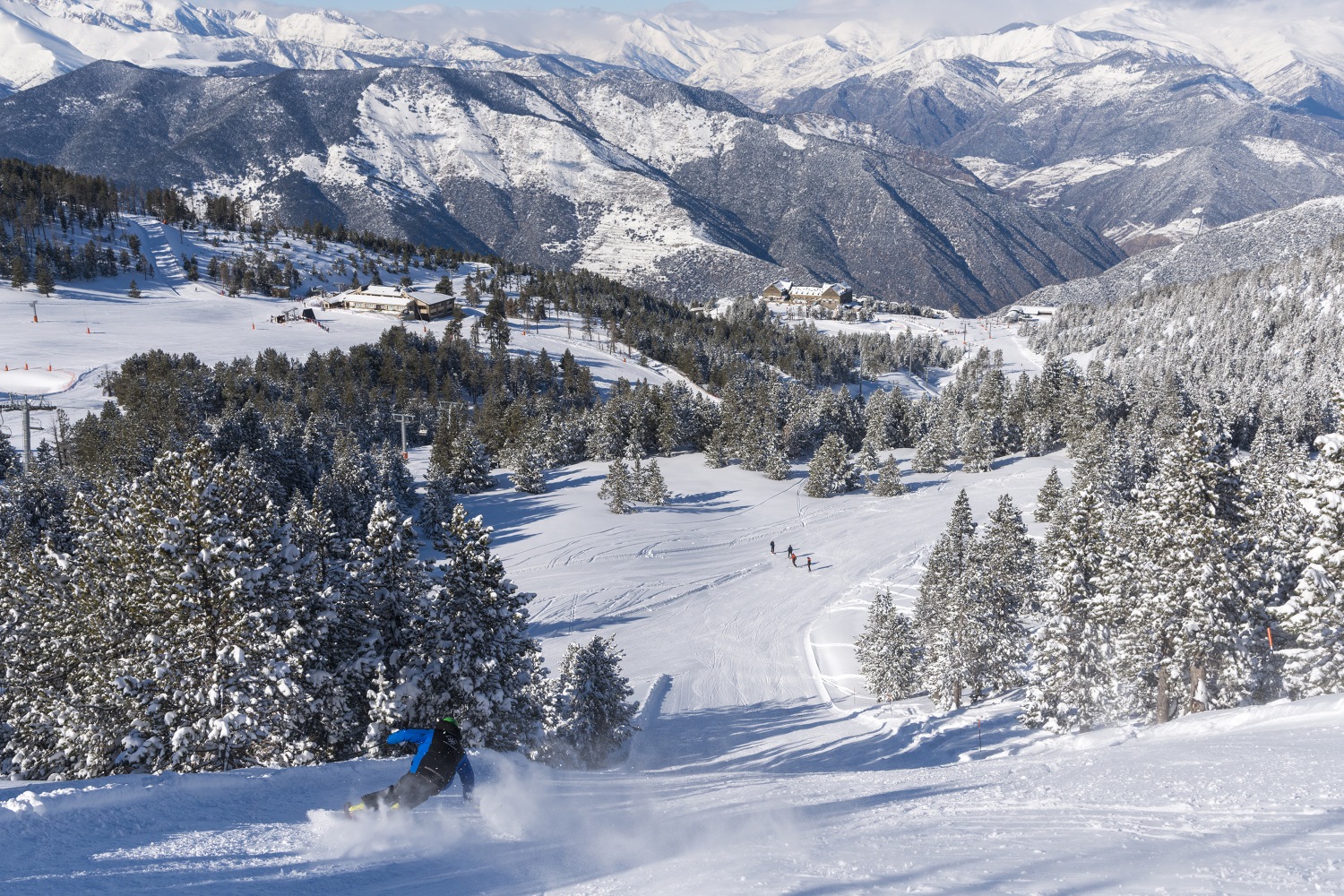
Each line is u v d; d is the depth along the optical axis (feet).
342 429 400.47
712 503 359.66
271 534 87.15
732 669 208.85
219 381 438.40
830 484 372.38
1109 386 449.89
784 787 49.26
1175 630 109.09
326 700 86.17
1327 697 57.93
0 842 27.89
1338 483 88.89
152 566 75.46
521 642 95.55
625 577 273.95
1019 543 183.93
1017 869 23.15
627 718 132.46
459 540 92.73
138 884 24.31
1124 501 255.91
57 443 335.06
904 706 169.78
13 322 589.73
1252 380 589.32
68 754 79.51
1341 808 28.89
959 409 465.06
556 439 417.28
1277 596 109.50
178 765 73.56
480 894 24.31
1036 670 129.29
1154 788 36.11
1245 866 22.15
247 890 24.08
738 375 594.24
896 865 24.49
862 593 263.70
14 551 107.55
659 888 23.61
